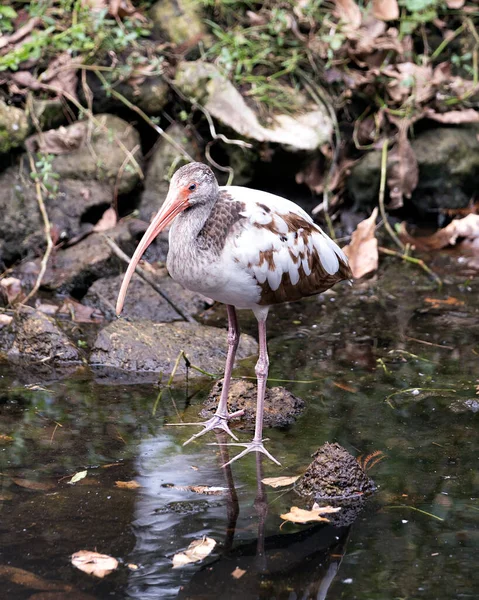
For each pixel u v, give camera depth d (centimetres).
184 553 679
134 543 692
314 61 1530
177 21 1495
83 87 1408
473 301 1237
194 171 851
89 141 1377
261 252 859
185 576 651
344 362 1055
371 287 1294
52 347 1074
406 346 1098
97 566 660
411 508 746
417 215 1566
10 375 1028
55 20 1453
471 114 1549
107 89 1395
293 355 1077
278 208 895
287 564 667
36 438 872
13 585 636
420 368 1035
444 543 694
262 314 911
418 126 1555
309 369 1038
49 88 1383
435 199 1557
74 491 771
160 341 1073
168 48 1487
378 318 1188
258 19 1528
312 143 1438
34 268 1270
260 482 795
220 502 757
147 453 848
